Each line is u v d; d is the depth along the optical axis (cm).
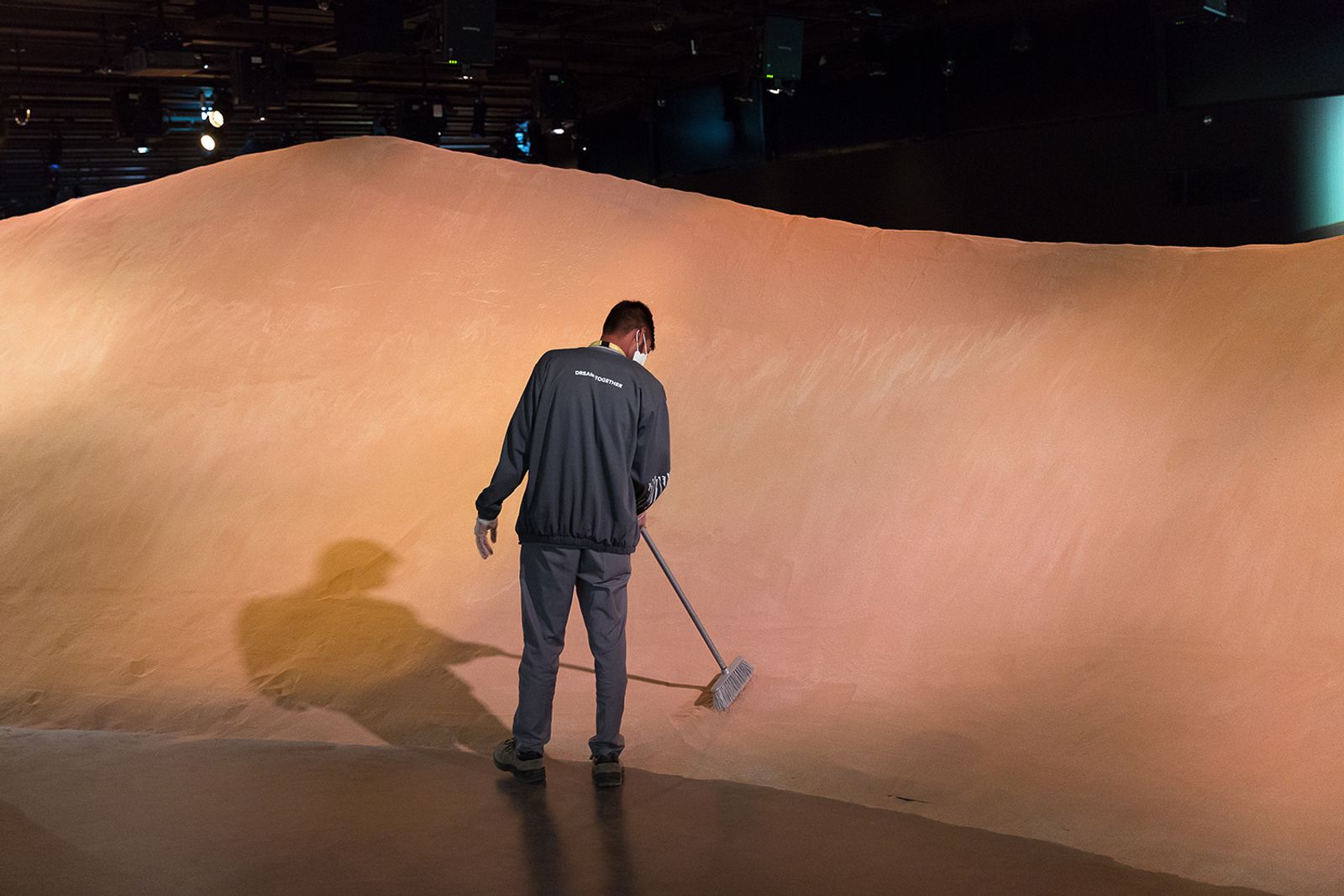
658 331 712
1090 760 369
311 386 686
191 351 719
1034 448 537
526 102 2400
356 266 774
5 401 718
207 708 447
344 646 493
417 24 1684
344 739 423
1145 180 1490
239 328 732
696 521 564
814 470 573
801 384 639
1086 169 1550
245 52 1709
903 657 452
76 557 577
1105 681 410
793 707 426
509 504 591
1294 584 428
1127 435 523
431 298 748
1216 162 1422
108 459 644
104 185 2655
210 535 585
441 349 709
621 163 2323
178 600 539
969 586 482
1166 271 627
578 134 2156
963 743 388
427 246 789
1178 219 1466
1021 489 519
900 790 367
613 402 382
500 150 2614
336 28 1525
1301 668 393
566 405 381
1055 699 406
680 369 682
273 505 605
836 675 445
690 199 841
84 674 479
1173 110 1452
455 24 1426
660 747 408
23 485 634
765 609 497
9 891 301
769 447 600
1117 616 445
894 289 693
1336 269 571
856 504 545
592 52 2031
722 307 721
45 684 472
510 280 763
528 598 386
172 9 1588
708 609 501
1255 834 323
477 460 625
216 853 327
